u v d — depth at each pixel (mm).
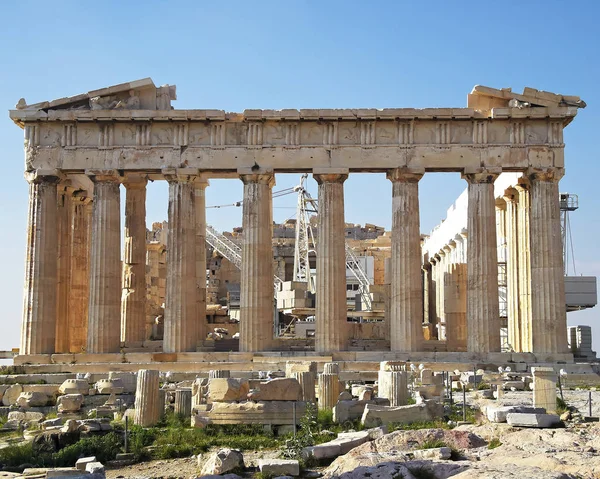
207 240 105875
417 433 29266
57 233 60688
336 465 27297
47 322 57750
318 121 57906
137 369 54000
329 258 57031
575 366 53875
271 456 30703
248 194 57781
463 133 57625
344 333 56875
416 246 57188
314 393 38031
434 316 96750
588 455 25531
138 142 58250
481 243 56812
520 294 61719
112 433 33781
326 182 57688
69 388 42938
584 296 69250
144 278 62750
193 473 29141
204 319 65625
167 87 59062
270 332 57531
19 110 58500
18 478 27500
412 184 57500
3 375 52281
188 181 58125
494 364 54094
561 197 78438
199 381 39844
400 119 57625
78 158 58219
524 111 57062
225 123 58250
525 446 27406
